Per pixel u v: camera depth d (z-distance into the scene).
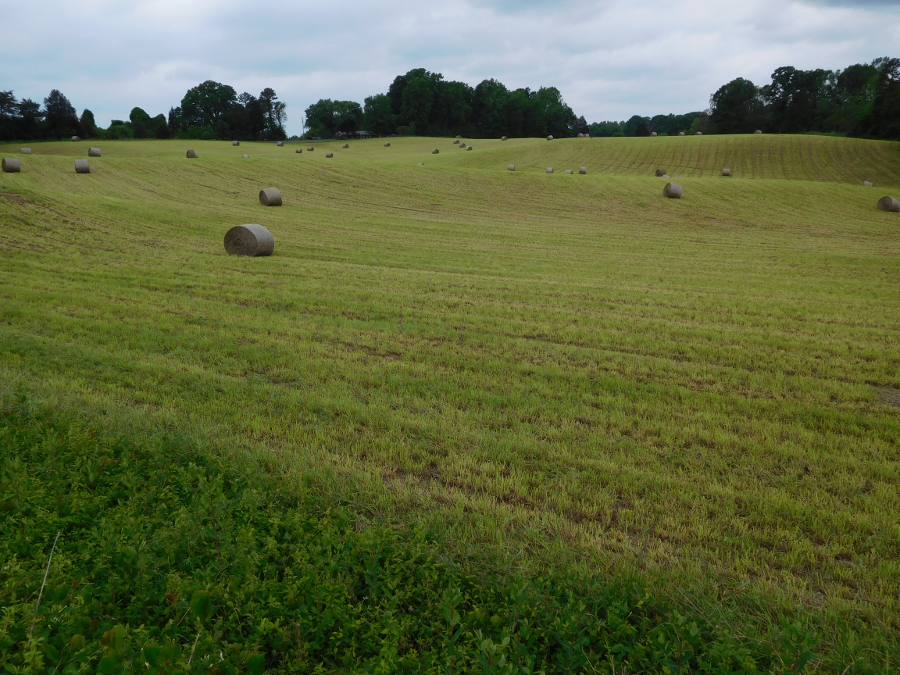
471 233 26.55
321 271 16.66
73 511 4.50
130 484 4.93
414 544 4.25
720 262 21.00
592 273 18.11
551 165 59.97
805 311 13.46
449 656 3.19
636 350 10.13
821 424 7.07
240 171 40.44
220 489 4.79
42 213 22.64
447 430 6.60
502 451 6.13
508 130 129.38
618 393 7.98
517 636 3.38
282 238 22.62
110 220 23.30
